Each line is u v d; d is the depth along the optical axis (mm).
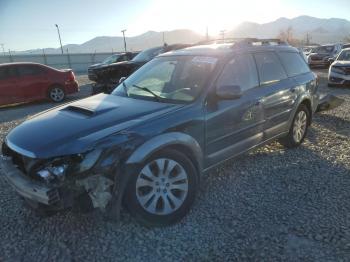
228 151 3945
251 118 4176
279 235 3111
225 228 3256
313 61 22953
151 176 3150
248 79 4238
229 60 4035
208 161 3727
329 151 5293
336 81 12375
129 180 3004
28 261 2902
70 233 3260
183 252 2932
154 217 3201
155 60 4680
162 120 3242
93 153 2814
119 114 3352
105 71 12500
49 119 3463
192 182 3424
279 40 5367
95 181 2848
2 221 3533
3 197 4078
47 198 2734
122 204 3111
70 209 2902
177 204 3334
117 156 2885
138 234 3197
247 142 4207
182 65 4164
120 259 2873
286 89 4809
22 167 3111
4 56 41406
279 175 4422
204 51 4281
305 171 4531
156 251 2955
